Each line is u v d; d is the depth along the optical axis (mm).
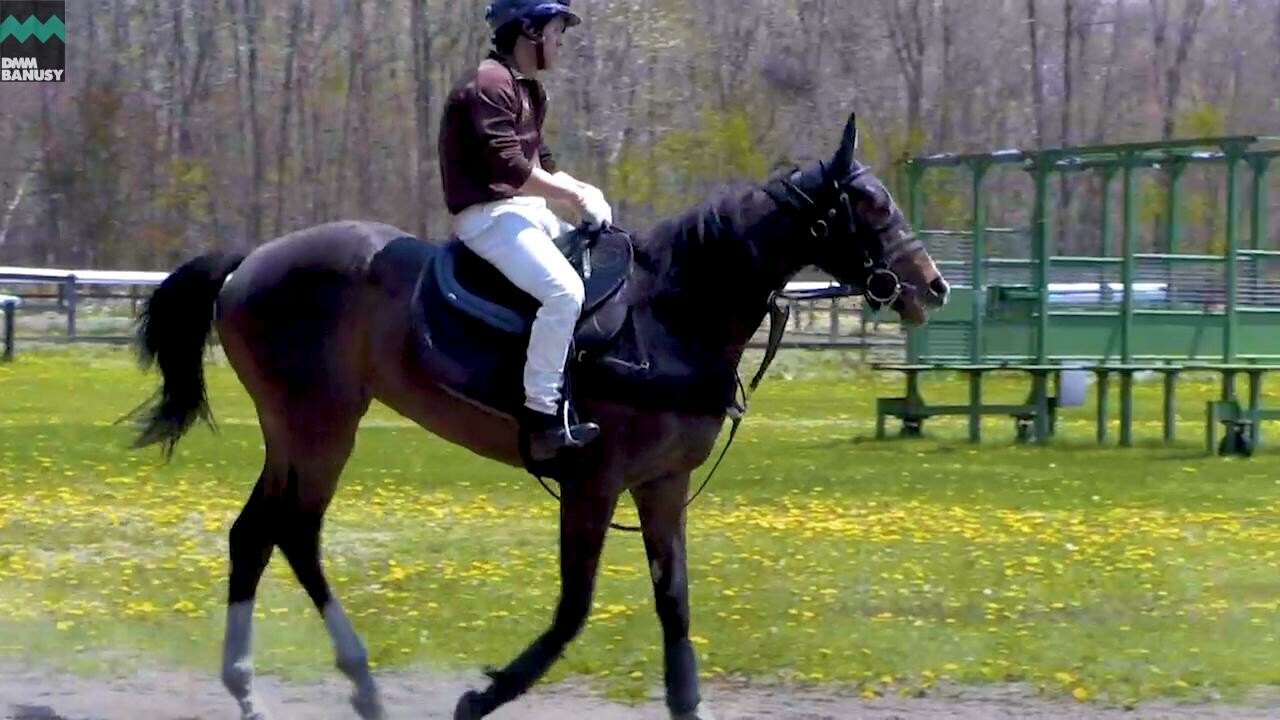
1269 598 9164
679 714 6504
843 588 9234
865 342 27844
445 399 6594
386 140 41844
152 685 7180
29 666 7434
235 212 42250
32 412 19328
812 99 39688
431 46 41531
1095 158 18906
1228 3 46188
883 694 7059
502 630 8109
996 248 29078
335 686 7223
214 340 7250
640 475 6387
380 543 10594
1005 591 9234
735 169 35500
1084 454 16969
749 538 11016
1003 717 6742
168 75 43750
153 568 9633
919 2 42750
